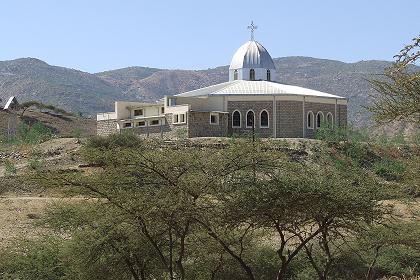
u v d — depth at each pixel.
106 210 22.59
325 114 94.19
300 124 90.81
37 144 89.88
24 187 58.38
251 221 22.39
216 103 92.31
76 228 24.56
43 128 122.00
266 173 22.22
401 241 27.70
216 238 22.61
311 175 22.34
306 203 21.20
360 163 64.88
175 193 20.91
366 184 23.50
